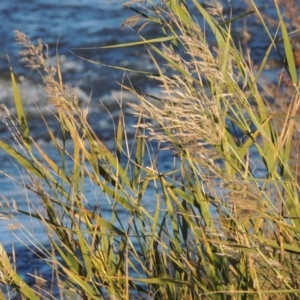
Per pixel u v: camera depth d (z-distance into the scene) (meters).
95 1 38.00
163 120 5.80
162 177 6.21
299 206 5.50
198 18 28.03
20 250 11.80
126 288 6.00
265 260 5.32
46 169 6.62
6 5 37.62
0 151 18.58
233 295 5.75
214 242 5.54
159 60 31.08
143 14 6.62
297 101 6.05
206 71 5.61
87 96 28.12
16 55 30.55
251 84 6.08
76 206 6.20
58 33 34.62
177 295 6.23
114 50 32.41
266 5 27.91
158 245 6.79
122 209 11.16
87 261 6.02
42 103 26.44
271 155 5.75
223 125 5.48
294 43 11.39
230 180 5.25
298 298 5.46
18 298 7.26
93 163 6.30
